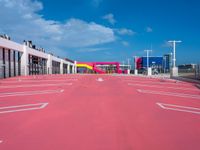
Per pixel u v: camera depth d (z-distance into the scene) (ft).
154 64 197.47
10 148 15.28
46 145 15.76
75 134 18.03
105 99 36.19
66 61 263.29
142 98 38.34
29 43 151.43
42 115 24.50
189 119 23.63
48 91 46.98
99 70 269.23
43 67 170.50
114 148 15.28
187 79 83.25
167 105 32.07
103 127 20.03
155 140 16.93
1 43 93.61
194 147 15.69
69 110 27.17
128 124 21.15
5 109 27.86
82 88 53.31
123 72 258.57
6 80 82.84
